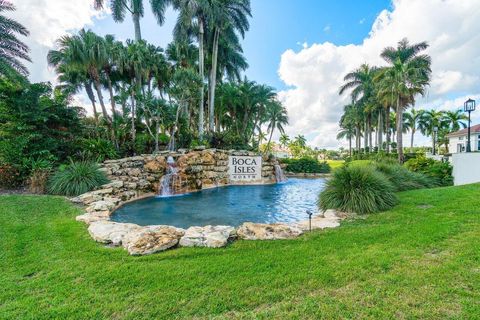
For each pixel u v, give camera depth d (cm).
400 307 211
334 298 229
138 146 1517
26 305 227
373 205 566
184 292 246
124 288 255
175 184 1184
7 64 1023
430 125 4066
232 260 319
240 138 2059
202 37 1922
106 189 809
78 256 334
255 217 717
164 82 2073
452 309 205
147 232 390
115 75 1816
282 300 231
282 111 3447
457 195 622
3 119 939
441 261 285
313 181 1830
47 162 881
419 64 2069
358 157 3422
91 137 1445
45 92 1052
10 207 571
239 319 207
